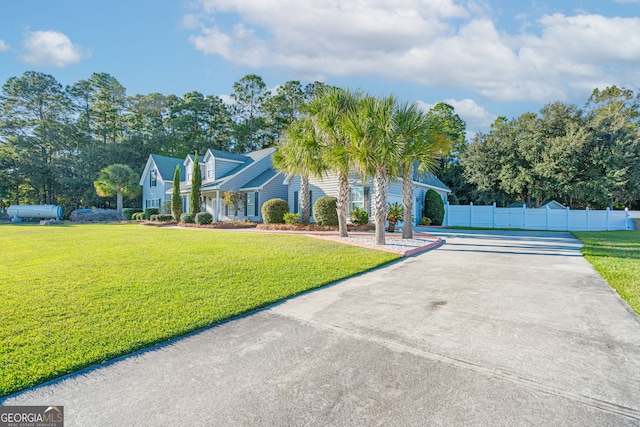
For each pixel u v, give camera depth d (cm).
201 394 256
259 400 247
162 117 4719
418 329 382
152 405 242
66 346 334
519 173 2619
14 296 489
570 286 569
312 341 354
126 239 1210
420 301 492
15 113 3934
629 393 249
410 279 642
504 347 331
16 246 1025
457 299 499
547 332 367
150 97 4572
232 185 2280
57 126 3997
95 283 567
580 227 2142
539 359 305
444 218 2398
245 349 337
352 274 684
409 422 218
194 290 537
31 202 4131
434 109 3934
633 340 345
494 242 1264
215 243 1079
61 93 4150
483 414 226
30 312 424
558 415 224
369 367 294
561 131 2550
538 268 732
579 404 237
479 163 2833
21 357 310
